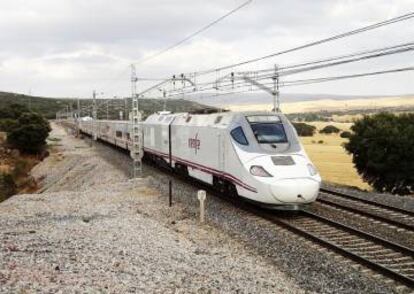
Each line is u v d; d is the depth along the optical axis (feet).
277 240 51.08
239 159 64.23
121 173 120.57
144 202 77.05
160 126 109.50
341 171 191.93
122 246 47.47
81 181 133.18
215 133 72.59
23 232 54.13
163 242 50.93
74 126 381.19
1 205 79.36
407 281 37.81
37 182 175.11
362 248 47.73
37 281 33.45
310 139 358.64
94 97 277.64
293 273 42.60
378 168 129.39
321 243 48.67
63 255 41.75
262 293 36.14
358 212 63.46
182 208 71.00
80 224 59.52
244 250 49.75
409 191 132.16
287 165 60.90
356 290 37.63
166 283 36.06
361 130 136.87
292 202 59.21
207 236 55.31
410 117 139.23
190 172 87.04
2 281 32.68
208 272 40.52
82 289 32.50
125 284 34.63
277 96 93.81
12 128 261.44
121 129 173.47
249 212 64.85
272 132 65.57
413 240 50.83
